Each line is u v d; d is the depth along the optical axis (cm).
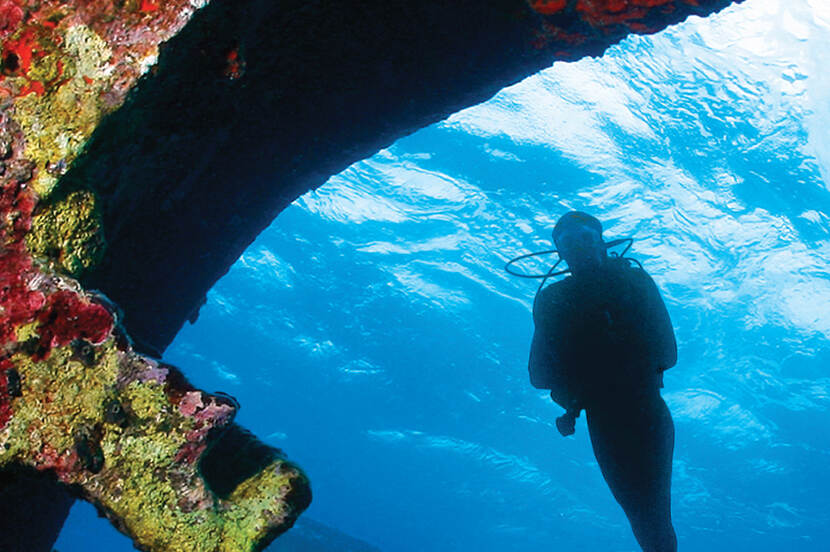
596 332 320
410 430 3481
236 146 309
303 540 1062
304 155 325
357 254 2339
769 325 2316
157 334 380
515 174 1844
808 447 2970
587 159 1769
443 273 2367
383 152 1828
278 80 284
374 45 275
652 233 1967
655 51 1486
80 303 153
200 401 154
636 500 319
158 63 156
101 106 152
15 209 151
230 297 2722
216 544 152
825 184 1705
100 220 163
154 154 266
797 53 1442
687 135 1659
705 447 3148
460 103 311
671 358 325
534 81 1597
